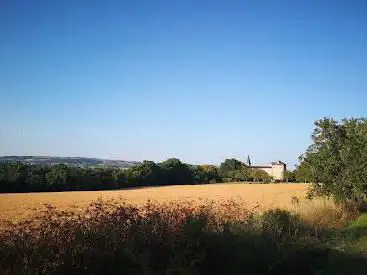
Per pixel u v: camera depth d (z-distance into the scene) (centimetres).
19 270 726
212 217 1212
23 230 789
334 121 2719
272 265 1120
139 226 952
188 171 13150
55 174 9231
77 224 859
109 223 903
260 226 1353
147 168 11838
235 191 7131
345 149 2562
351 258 1334
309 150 2772
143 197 5447
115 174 10581
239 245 1122
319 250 1413
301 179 2738
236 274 1042
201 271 975
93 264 811
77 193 7469
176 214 1078
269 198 4069
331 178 2558
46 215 878
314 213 2009
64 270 779
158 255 938
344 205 2372
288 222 1627
